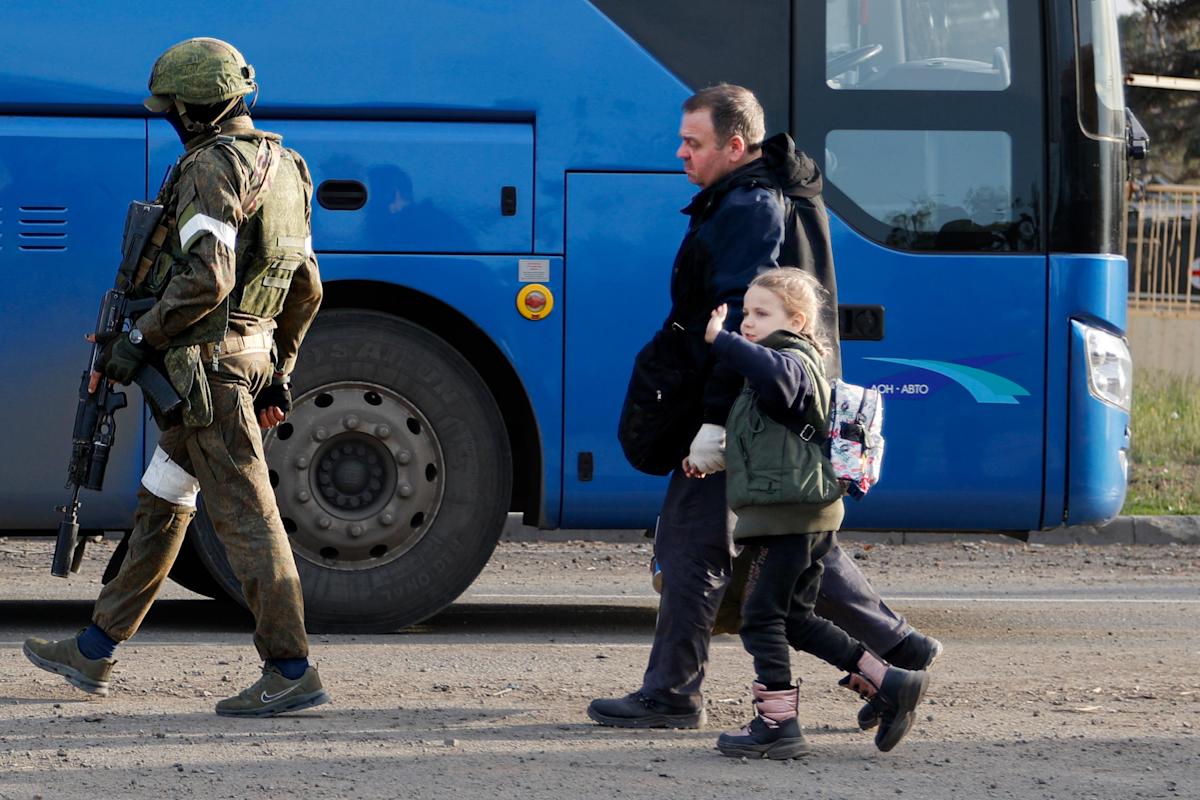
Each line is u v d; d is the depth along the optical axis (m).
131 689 18.41
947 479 23.61
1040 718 17.64
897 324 23.59
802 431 14.93
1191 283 54.47
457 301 23.17
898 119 23.73
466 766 15.08
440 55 23.33
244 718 16.86
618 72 23.47
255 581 16.80
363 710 17.45
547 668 20.58
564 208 23.36
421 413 23.17
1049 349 23.69
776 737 15.55
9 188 22.64
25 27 22.86
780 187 16.45
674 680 16.81
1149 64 65.94
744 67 23.64
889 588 30.08
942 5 23.81
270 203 16.61
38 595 27.69
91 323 22.70
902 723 15.53
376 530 23.08
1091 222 23.81
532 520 24.09
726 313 15.45
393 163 23.12
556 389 23.39
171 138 22.89
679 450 16.72
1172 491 40.78
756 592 15.39
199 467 16.78
